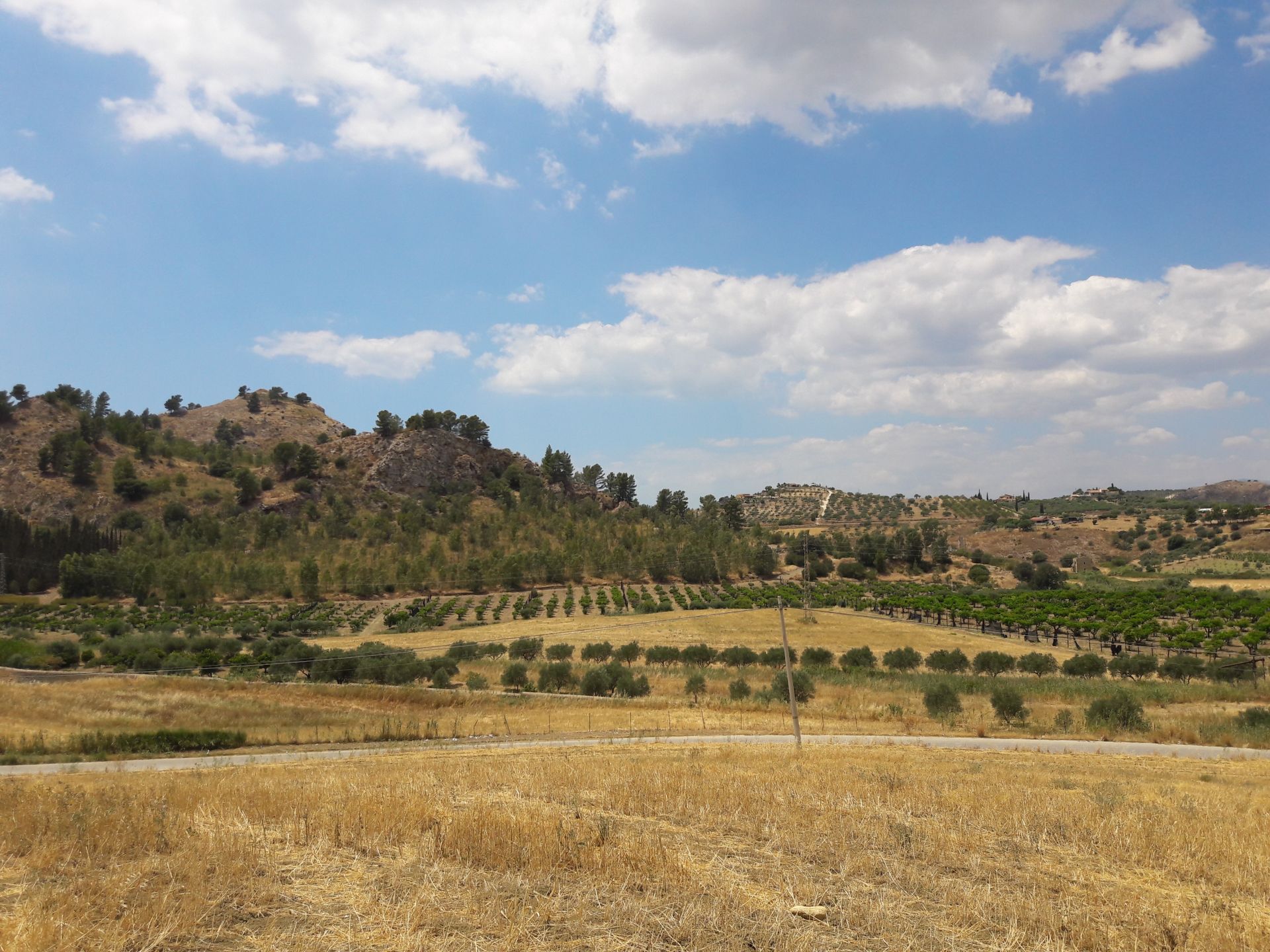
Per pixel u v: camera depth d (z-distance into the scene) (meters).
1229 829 15.07
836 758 29.58
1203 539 180.12
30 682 60.88
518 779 19.22
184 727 46.75
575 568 149.12
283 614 120.44
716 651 75.50
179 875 9.49
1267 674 60.31
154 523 188.62
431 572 143.38
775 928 8.30
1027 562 167.75
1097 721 42.56
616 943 7.94
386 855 10.83
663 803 15.38
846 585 145.38
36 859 10.16
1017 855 12.17
